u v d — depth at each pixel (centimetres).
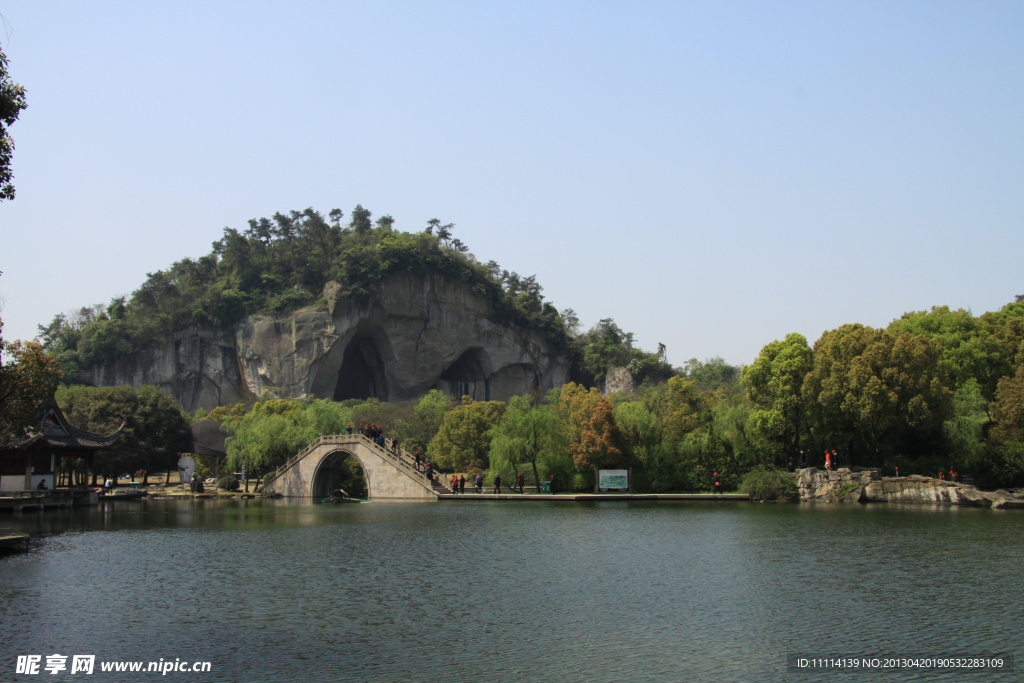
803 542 4350
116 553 4194
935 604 2920
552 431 8219
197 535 4944
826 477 7081
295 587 3294
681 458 8025
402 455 8912
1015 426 6912
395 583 3369
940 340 8025
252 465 9750
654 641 2500
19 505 6575
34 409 4072
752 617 2767
